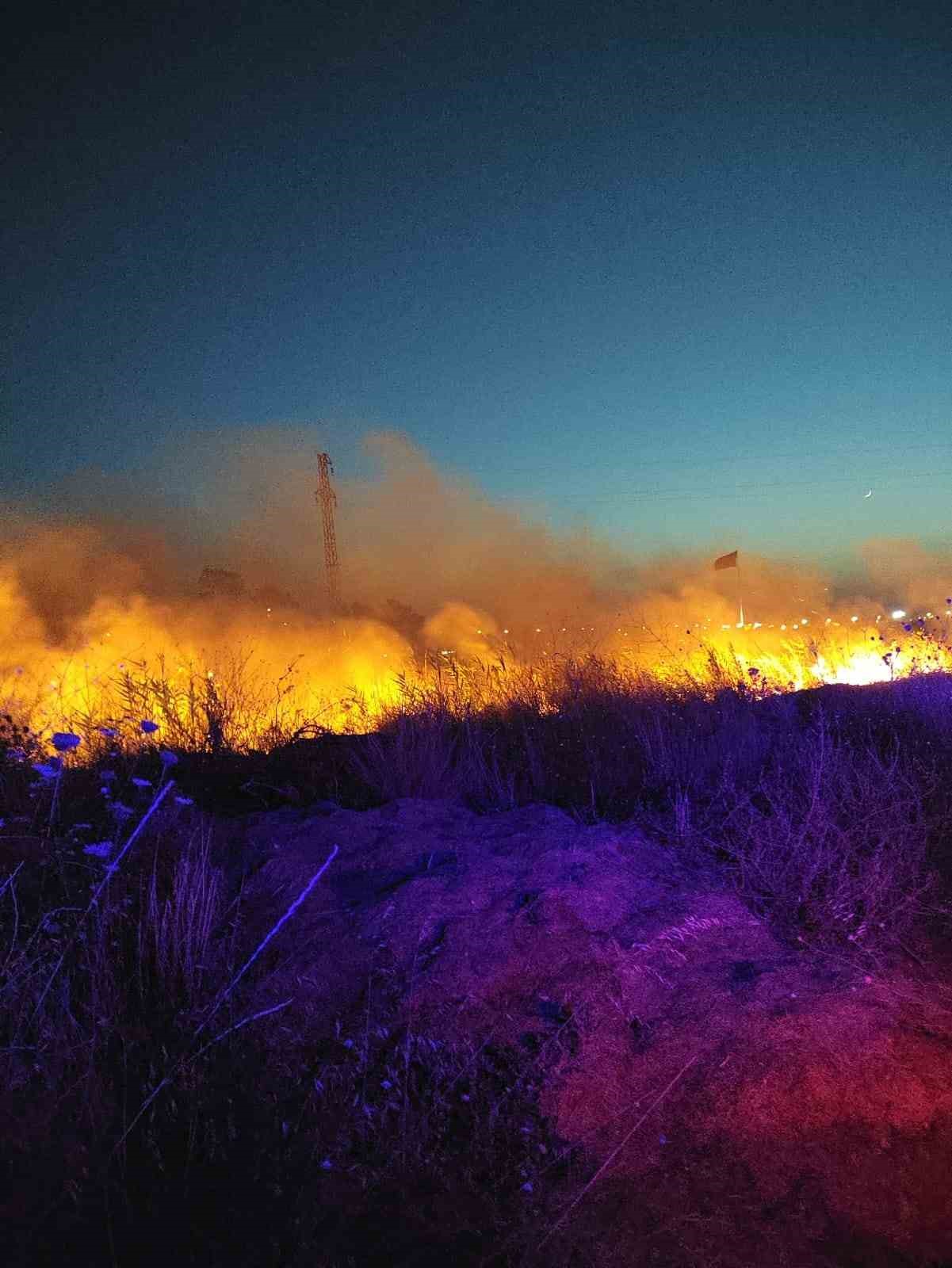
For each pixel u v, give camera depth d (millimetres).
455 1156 2586
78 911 3186
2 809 4055
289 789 5477
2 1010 2654
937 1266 2363
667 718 6824
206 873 3805
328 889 3906
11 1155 1887
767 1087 2887
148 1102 2201
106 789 3768
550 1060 2975
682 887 4090
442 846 4363
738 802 4965
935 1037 3143
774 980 3414
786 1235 2436
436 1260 2230
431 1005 3188
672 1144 2711
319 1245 2084
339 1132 2500
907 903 3973
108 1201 1953
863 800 4992
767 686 7867
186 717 6484
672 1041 3092
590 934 3604
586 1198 2492
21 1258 1816
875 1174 2637
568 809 5414
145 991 2955
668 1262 2322
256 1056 2551
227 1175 2090
